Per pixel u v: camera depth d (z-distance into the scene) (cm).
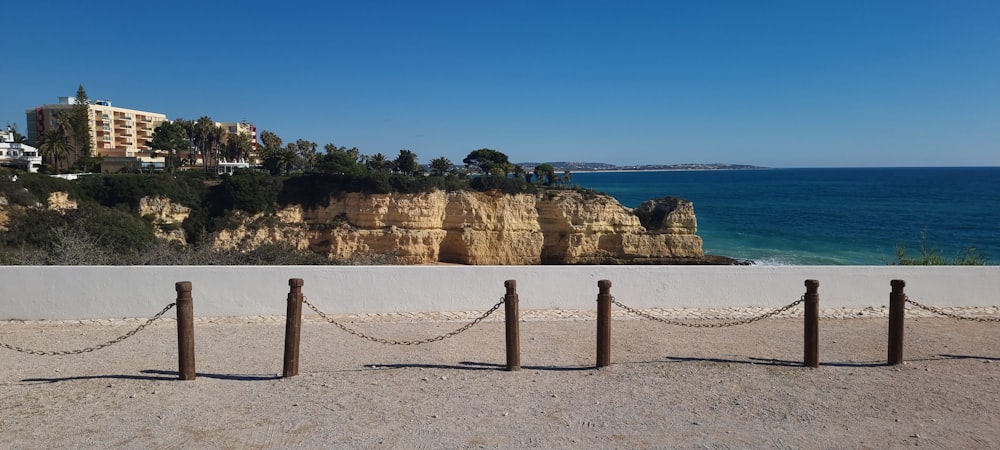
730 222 7950
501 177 5138
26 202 3419
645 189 15988
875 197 12044
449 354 802
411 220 4731
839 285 1141
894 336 753
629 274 1122
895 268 1155
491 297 1109
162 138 7662
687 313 1084
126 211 4084
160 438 527
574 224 4988
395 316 1052
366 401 618
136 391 647
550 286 1112
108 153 9312
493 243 4891
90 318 1024
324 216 4781
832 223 7738
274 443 516
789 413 589
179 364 687
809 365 741
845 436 536
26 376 701
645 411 593
